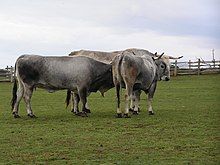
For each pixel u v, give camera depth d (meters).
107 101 30.36
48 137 16.05
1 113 23.91
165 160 12.38
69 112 24.17
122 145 14.45
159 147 14.05
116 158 12.72
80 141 15.21
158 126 18.17
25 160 12.71
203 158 12.53
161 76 24.52
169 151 13.48
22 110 25.48
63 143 14.94
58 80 21.64
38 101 31.16
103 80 22.31
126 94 20.64
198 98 30.59
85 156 13.05
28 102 21.59
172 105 26.73
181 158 12.57
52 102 30.38
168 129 17.41
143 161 12.32
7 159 12.84
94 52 25.36
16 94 21.75
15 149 14.13
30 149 14.09
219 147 13.94
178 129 17.36
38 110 25.47
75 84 21.80
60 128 17.98
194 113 22.44
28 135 16.53
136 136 15.98
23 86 21.59
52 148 14.18
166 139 15.35
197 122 19.14
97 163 12.21
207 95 32.50
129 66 20.48
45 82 21.66
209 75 50.03
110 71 22.22
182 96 32.25
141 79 21.11
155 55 24.70
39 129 17.83
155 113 22.62
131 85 20.59
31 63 21.39
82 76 21.72
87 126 18.39
